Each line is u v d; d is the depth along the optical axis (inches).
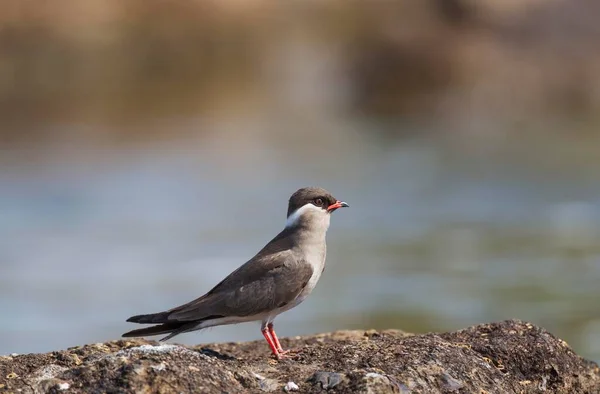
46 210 1235.2
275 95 2116.1
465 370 397.4
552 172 1393.9
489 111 2000.5
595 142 1621.6
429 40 2160.4
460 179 1360.7
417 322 780.0
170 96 2048.5
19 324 792.3
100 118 1863.9
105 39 2098.9
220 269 948.0
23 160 1528.1
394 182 1355.8
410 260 978.1
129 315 815.7
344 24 2257.6
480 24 2187.5
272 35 2226.9
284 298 434.9
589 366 432.5
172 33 2164.1
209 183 1366.9
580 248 1007.0
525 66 2114.9
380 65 2139.5
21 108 1915.6
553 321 764.0
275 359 417.7
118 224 1155.3
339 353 414.3
